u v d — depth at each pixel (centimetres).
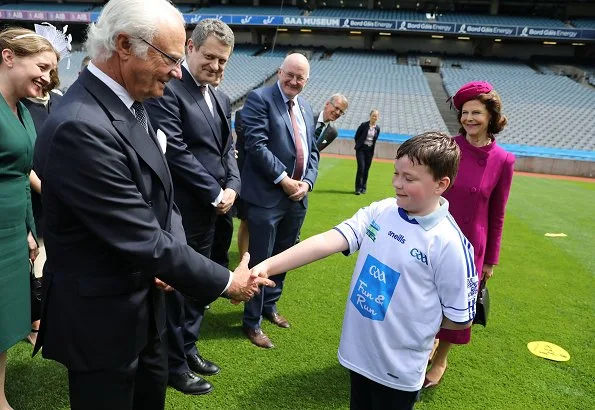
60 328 139
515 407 238
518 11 2742
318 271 416
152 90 138
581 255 511
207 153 234
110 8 128
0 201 181
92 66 135
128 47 128
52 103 283
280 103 276
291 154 278
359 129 760
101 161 124
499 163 227
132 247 130
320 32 2772
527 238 573
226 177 252
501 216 236
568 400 246
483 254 234
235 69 2294
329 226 563
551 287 412
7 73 193
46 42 202
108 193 126
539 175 1224
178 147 217
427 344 158
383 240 159
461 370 271
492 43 2614
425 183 146
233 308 336
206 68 221
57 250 137
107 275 138
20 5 2808
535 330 326
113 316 140
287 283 387
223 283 151
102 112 129
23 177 195
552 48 2586
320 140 470
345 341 168
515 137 1584
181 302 224
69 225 133
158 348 165
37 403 219
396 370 156
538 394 250
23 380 236
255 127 269
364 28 2352
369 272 161
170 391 235
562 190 972
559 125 1684
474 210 228
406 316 153
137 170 136
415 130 1625
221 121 247
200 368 250
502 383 260
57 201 130
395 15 2675
